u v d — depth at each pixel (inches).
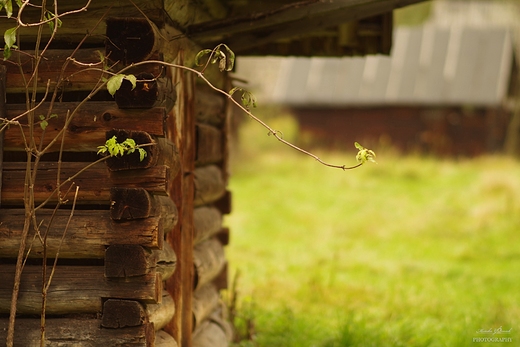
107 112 152.6
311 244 469.7
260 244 466.6
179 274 175.9
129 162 146.8
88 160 156.7
